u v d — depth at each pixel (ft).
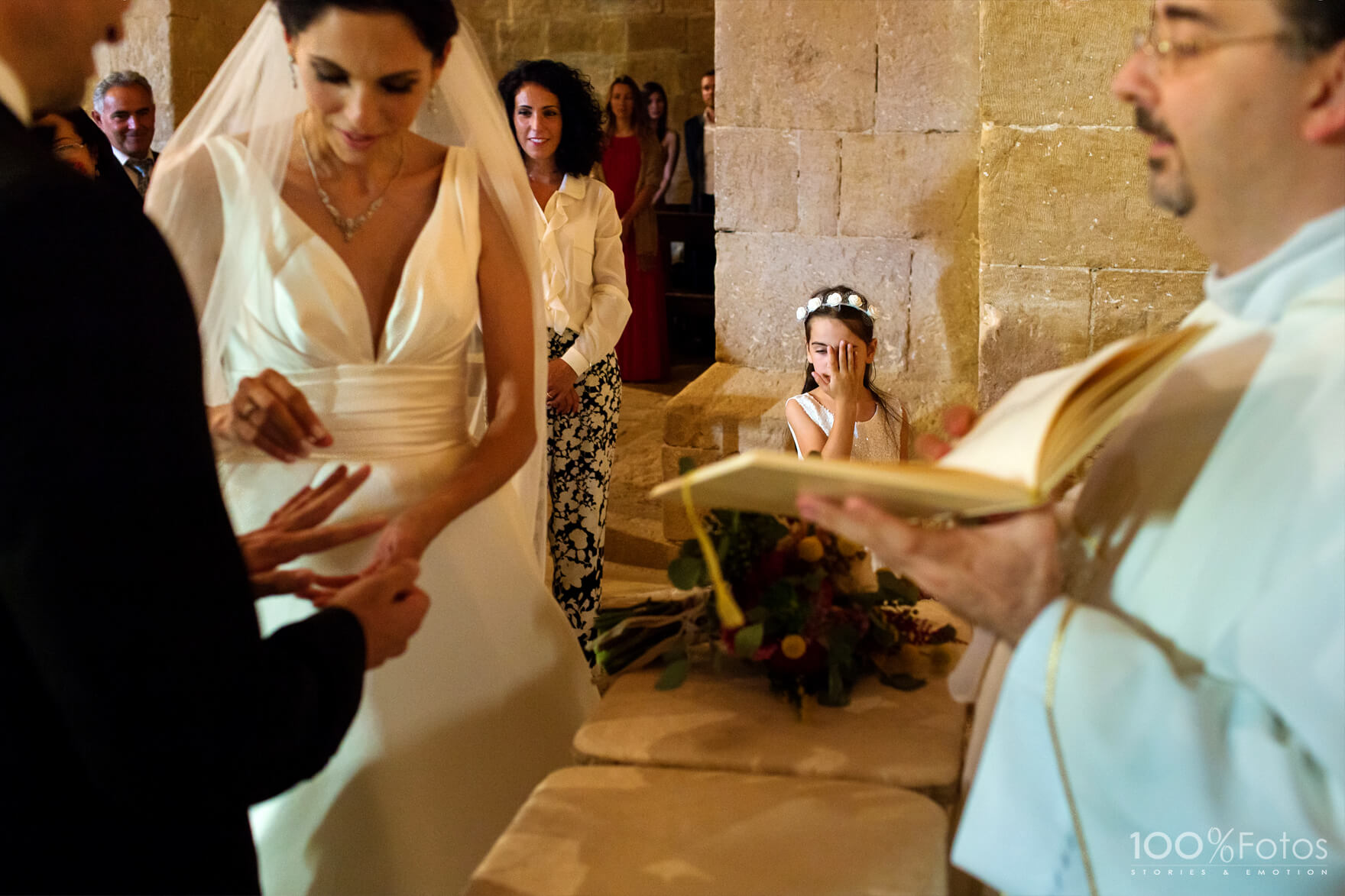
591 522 11.78
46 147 3.20
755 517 4.95
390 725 6.00
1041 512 3.46
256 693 3.28
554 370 11.23
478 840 6.20
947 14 12.53
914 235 13.19
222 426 5.56
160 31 20.27
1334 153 3.20
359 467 5.95
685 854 4.06
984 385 11.84
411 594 4.34
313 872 5.97
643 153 22.02
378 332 6.11
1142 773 3.30
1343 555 3.13
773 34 13.15
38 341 2.83
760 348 14.07
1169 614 3.46
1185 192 3.43
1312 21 3.03
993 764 3.59
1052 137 11.09
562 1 30.63
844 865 3.98
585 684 6.93
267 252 5.81
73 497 2.84
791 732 4.81
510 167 6.72
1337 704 3.11
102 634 2.89
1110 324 11.34
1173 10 3.30
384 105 5.42
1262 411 3.36
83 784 3.24
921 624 5.45
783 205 13.57
